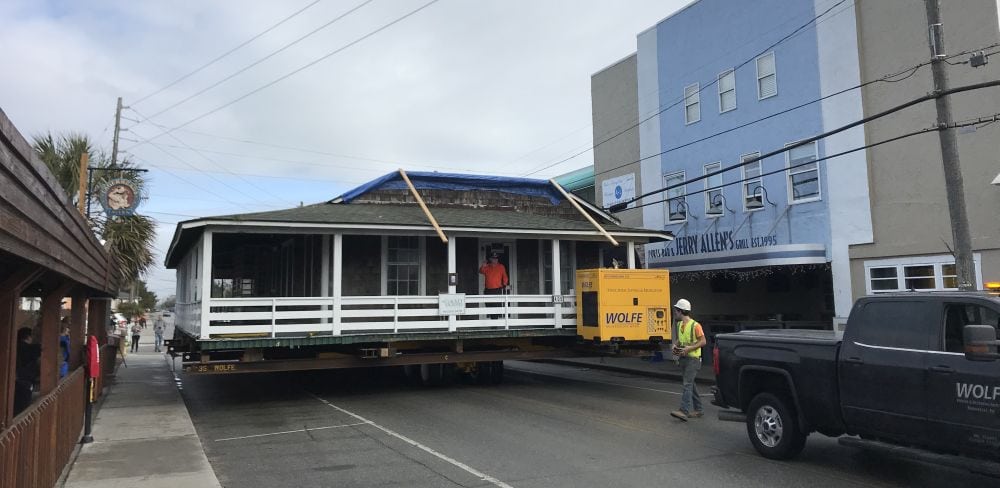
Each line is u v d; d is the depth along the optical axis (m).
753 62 20.55
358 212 15.66
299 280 18.66
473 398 13.60
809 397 7.48
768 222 19.86
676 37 23.52
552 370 20.80
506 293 17.16
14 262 5.10
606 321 14.23
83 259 8.19
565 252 18.95
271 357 13.79
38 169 4.46
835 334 8.08
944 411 6.23
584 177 30.89
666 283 14.88
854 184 17.48
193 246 16.22
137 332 33.97
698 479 7.05
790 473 7.28
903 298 6.83
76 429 9.12
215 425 10.86
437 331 14.33
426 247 17.17
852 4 17.69
